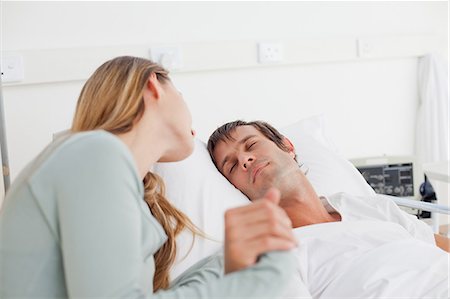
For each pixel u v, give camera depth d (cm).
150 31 201
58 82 189
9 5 181
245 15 214
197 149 145
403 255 119
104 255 68
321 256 123
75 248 68
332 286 118
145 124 87
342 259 120
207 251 121
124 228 70
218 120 213
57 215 70
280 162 142
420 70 243
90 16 192
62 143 73
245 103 216
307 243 125
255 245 69
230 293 68
